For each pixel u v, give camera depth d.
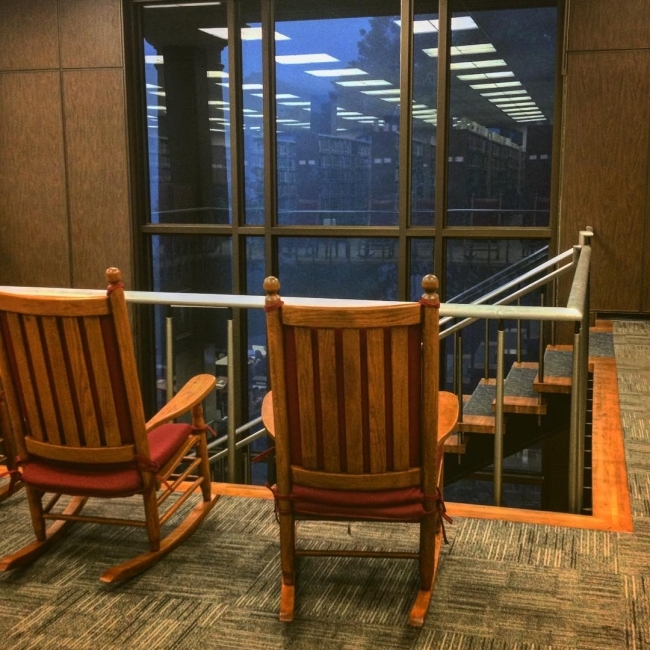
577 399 2.87
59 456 2.31
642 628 2.07
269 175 6.75
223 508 2.89
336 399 2.03
